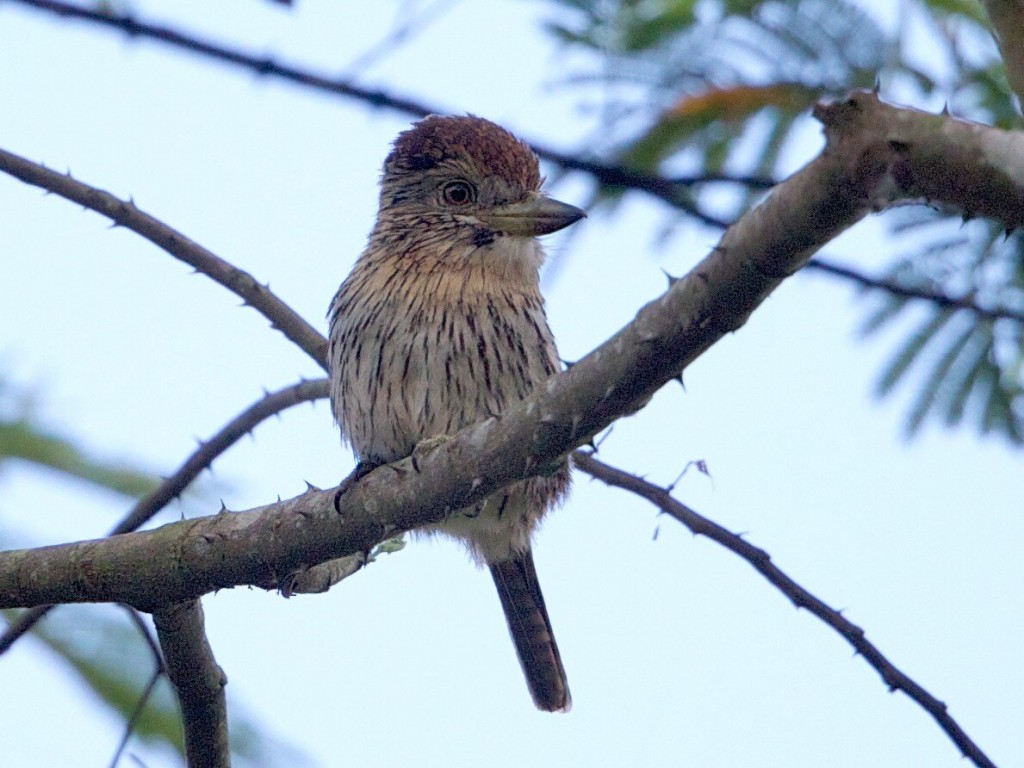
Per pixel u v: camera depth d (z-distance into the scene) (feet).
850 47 28.89
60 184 33.42
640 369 22.35
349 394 34.65
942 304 31.09
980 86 28.78
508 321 34.17
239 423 33.73
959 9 28.91
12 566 27.17
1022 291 30.96
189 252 34.55
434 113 26.76
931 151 18.56
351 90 26.27
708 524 31.83
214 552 26.27
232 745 29.45
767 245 20.34
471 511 34.47
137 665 28.91
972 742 30.40
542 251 35.06
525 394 34.24
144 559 26.55
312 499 26.13
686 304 21.43
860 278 31.12
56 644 28.55
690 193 29.71
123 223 33.96
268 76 25.81
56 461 29.04
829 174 19.31
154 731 28.81
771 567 31.55
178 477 32.86
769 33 29.12
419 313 33.94
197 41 25.58
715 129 29.40
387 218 35.88
